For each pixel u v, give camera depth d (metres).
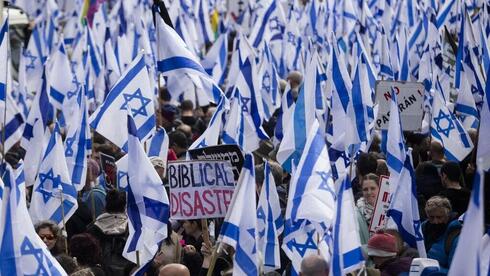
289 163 17.81
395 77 27.97
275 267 14.95
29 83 32.94
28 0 43.06
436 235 15.97
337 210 12.70
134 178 15.88
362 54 23.77
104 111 20.08
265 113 27.25
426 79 25.75
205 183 16.03
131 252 15.89
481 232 10.47
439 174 19.02
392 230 15.33
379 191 16.64
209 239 16.84
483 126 16.73
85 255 15.33
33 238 12.93
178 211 16.03
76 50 32.19
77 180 19.53
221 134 21.69
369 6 35.72
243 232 13.58
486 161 16.72
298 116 18.27
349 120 19.72
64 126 25.61
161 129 20.47
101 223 16.84
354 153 19.66
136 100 20.11
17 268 12.67
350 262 12.84
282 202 17.81
